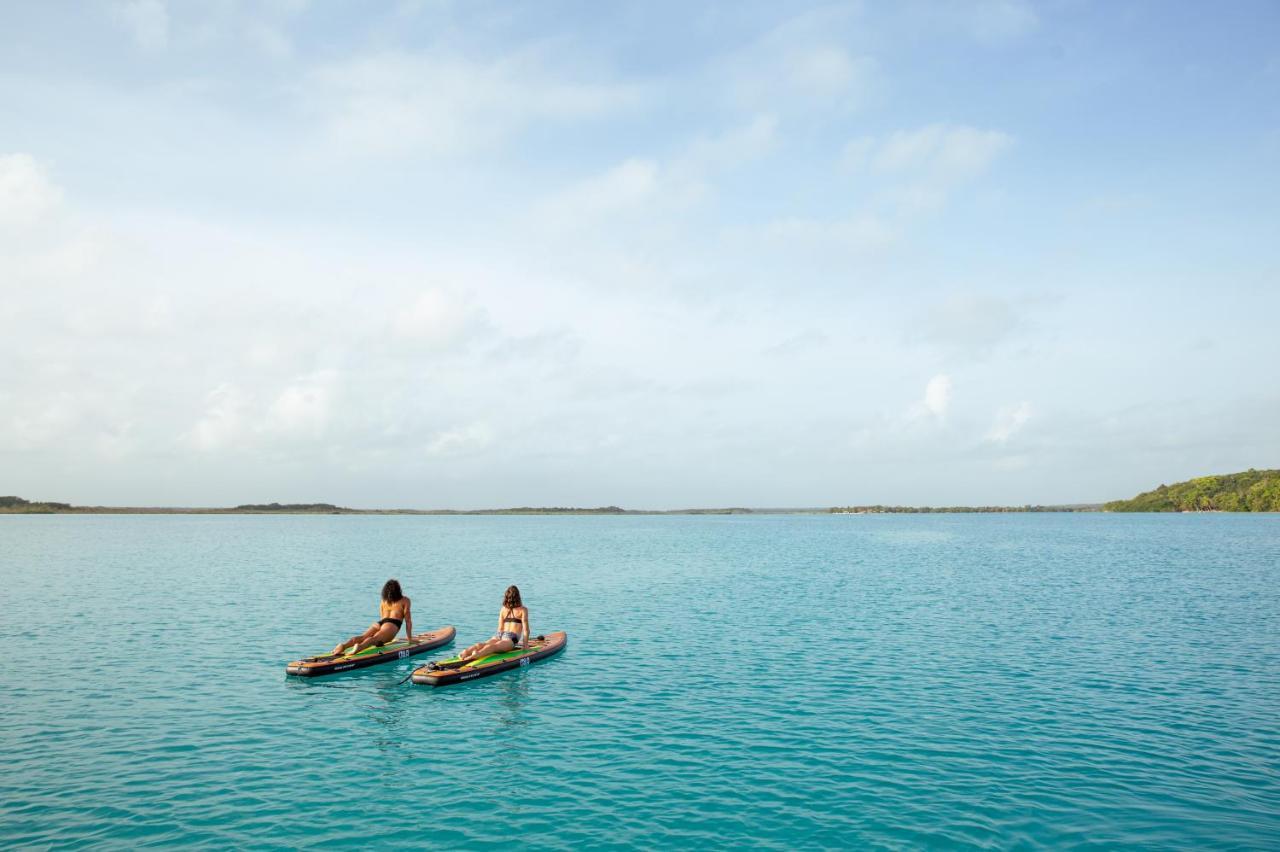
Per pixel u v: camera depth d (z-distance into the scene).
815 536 121.44
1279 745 14.39
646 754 13.89
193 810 11.19
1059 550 76.31
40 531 133.62
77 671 20.27
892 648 23.81
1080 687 18.77
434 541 102.31
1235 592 38.88
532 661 21.55
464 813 11.22
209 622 28.41
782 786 12.33
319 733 15.06
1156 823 10.93
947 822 10.97
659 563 60.47
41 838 10.16
